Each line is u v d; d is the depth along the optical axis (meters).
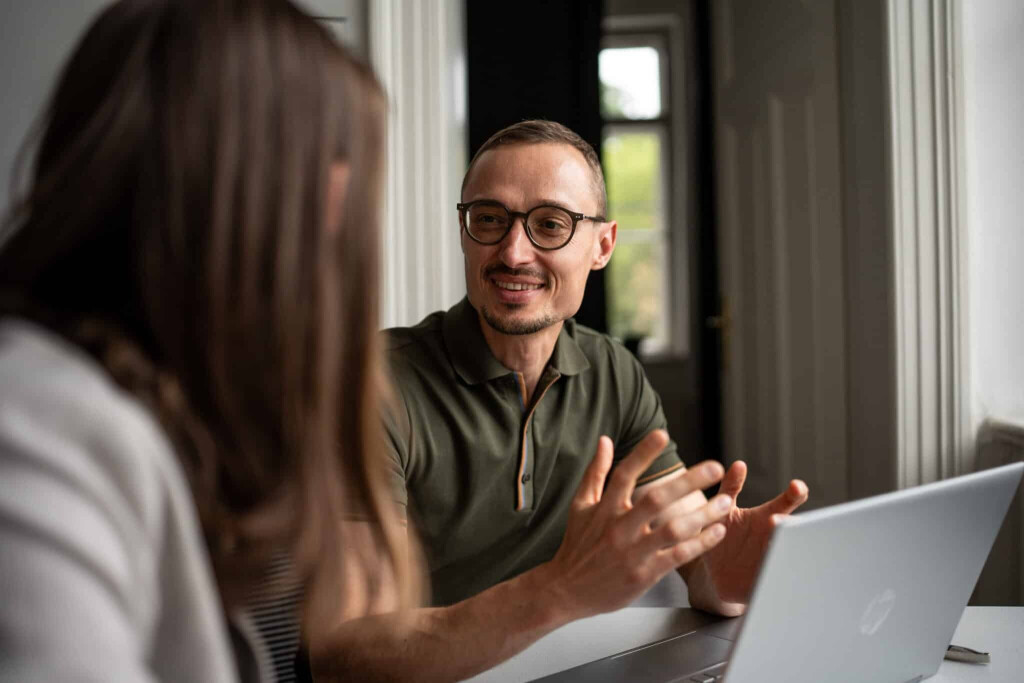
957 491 0.77
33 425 0.36
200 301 0.46
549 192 1.19
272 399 0.49
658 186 4.96
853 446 2.41
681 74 4.87
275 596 0.75
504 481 1.26
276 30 0.48
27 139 0.48
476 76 3.10
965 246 2.05
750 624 0.67
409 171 2.27
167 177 0.45
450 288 2.31
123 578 0.36
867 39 2.22
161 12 0.46
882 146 2.15
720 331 3.54
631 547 0.74
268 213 0.47
